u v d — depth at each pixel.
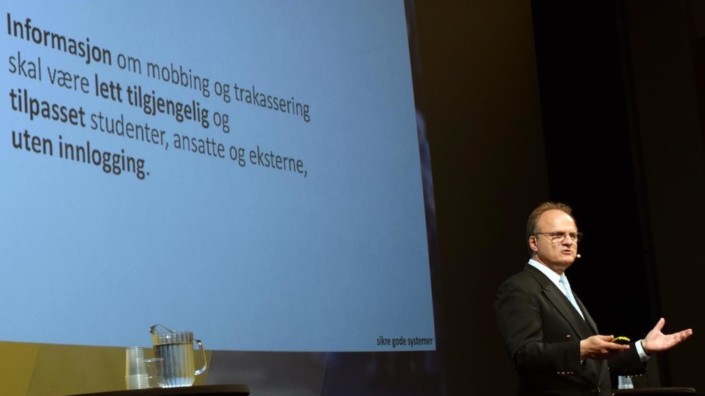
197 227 5.18
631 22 9.52
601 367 4.89
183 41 5.35
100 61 4.82
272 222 5.69
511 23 9.40
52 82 4.55
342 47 6.62
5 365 4.27
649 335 4.91
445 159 8.34
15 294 4.21
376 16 7.02
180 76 5.28
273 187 5.75
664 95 9.34
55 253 4.41
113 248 4.69
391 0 7.21
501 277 8.64
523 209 9.05
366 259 6.37
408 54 7.24
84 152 4.64
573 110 9.41
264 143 5.76
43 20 4.57
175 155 5.14
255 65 5.83
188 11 5.43
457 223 8.31
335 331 5.97
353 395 6.28
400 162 6.91
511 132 9.10
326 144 6.26
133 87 4.98
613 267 9.21
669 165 9.25
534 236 5.25
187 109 5.28
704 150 9.17
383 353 6.59
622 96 9.41
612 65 9.45
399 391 6.66
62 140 4.54
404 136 7.00
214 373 5.27
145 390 3.22
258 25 5.93
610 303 9.17
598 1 9.48
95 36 4.82
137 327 4.72
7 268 4.20
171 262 4.98
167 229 5.00
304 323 5.75
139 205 4.87
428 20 8.50
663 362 8.84
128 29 5.02
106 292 4.61
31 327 4.25
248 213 5.53
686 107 9.25
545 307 4.99
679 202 9.17
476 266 8.41
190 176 5.20
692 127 9.21
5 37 4.37
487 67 9.01
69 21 4.70
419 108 7.25
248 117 5.69
